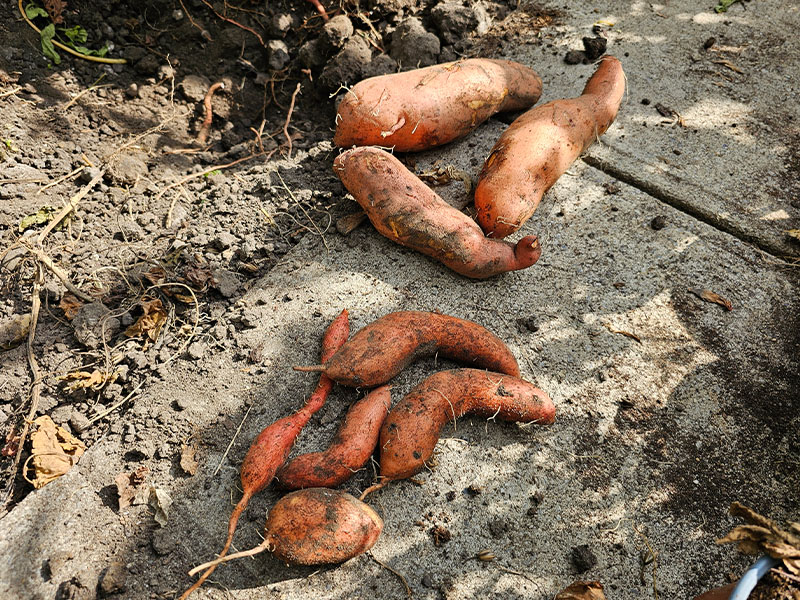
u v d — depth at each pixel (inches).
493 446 20.3
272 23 31.7
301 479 18.5
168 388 21.2
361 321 23.0
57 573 17.6
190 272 23.4
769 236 25.6
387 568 18.0
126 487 19.1
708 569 18.4
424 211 23.3
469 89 26.8
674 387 21.9
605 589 18.0
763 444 20.9
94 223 25.5
